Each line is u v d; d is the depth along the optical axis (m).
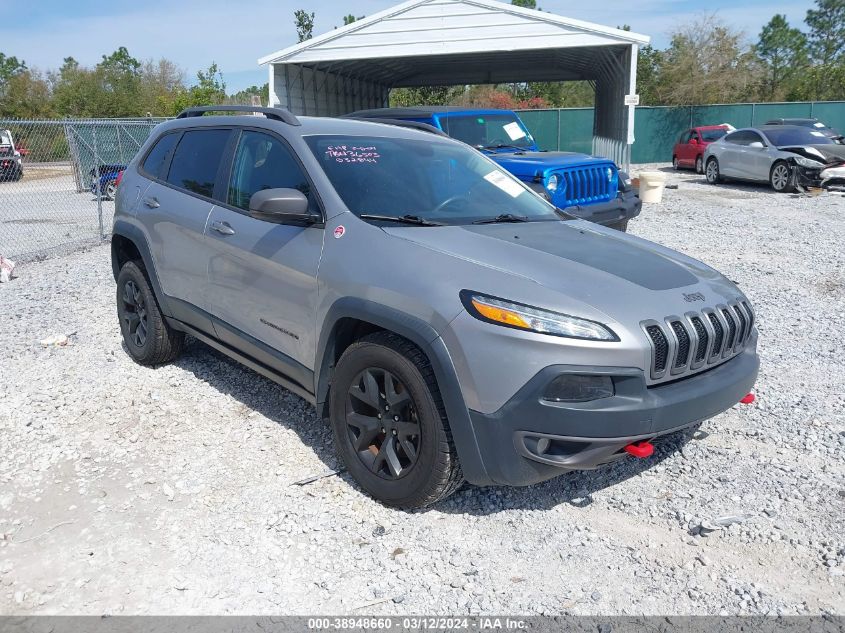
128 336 5.57
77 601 2.94
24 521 3.48
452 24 17.59
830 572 3.13
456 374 3.15
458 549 3.29
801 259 9.56
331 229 3.76
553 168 8.70
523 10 17.28
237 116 4.73
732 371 3.56
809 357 5.79
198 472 3.93
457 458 3.32
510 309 3.10
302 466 4.00
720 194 17.88
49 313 7.11
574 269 3.43
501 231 3.90
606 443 3.07
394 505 3.54
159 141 5.37
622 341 3.07
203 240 4.52
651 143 33.12
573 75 27.31
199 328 4.82
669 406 3.16
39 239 12.27
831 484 3.84
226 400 4.87
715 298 3.58
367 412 3.67
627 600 2.97
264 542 3.32
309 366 3.89
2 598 2.95
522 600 2.96
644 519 3.54
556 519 3.54
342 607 2.92
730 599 2.97
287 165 4.17
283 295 3.95
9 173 15.98
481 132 10.64
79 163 17.84
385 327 3.37
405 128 4.91
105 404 4.78
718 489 3.80
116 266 5.67
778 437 4.37
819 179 17.23
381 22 17.88
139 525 3.45
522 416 3.05
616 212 9.40
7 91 54.91
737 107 32.56
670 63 43.97
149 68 65.56
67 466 3.99
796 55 72.19
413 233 3.65
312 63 19.31
